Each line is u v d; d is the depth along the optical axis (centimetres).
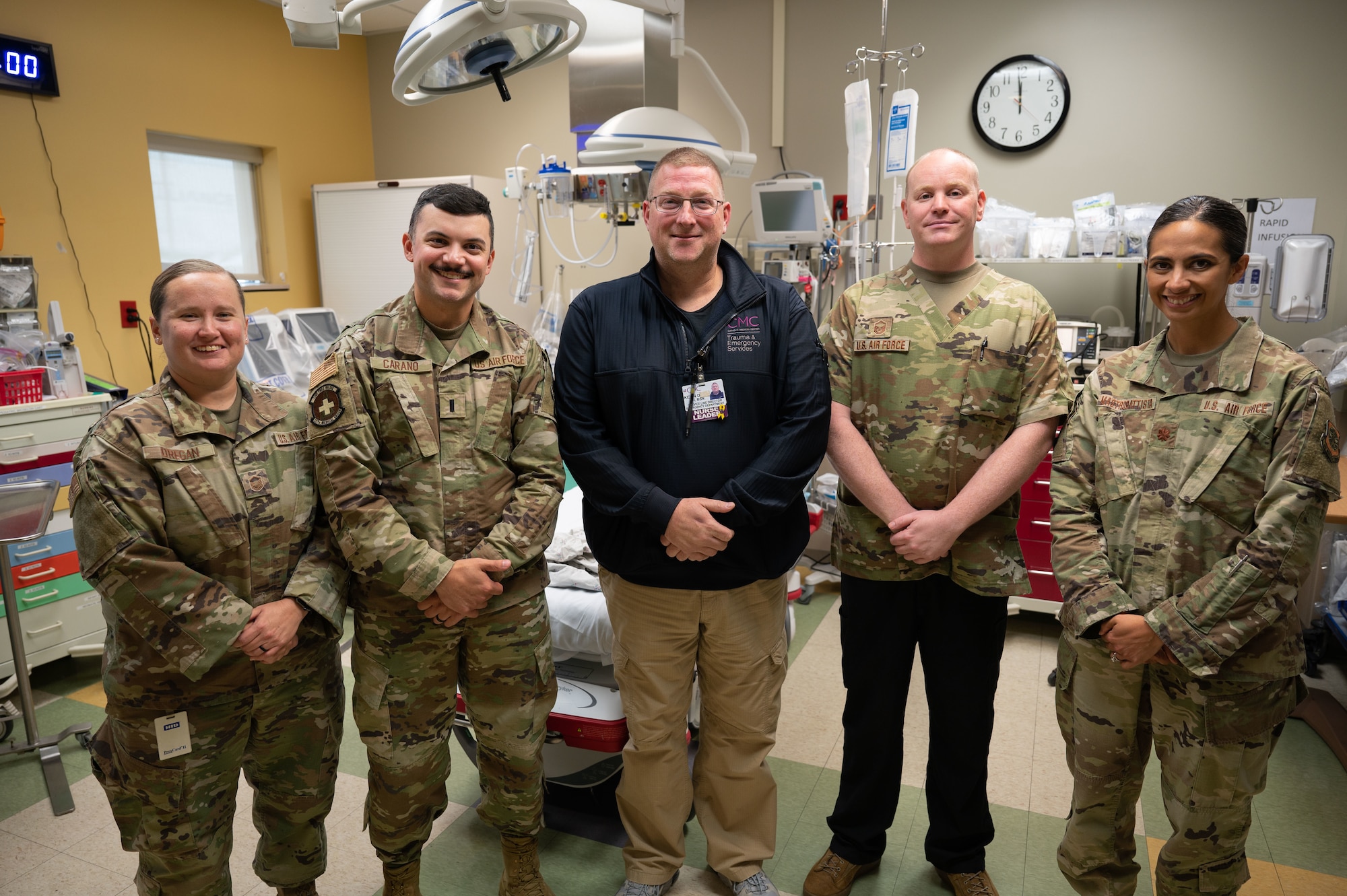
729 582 173
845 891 192
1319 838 212
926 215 172
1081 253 336
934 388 174
